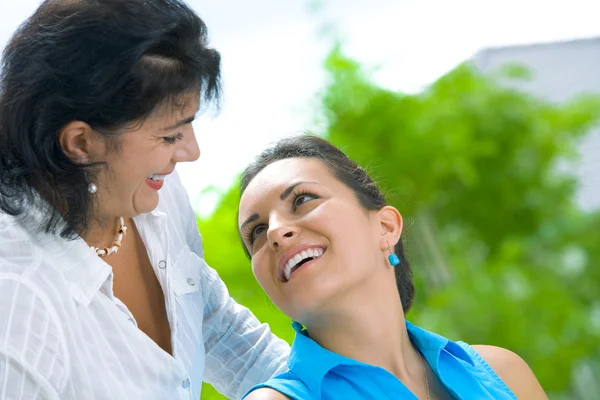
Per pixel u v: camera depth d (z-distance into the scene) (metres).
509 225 9.80
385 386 2.50
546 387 8.84
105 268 2.51
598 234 9.84
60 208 2.41
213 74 2.46
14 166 2.36
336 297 2.50
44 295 2.32
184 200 3.09
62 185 2.37
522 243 9.77
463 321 8.80
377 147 9.12
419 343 2.72
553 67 11.16
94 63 2.25
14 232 2.38
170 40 2.30
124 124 2.30
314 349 2.53
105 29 2.25
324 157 2.74
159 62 2.29
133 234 2.75
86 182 2.39
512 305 8.88
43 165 2.34
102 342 2.48
